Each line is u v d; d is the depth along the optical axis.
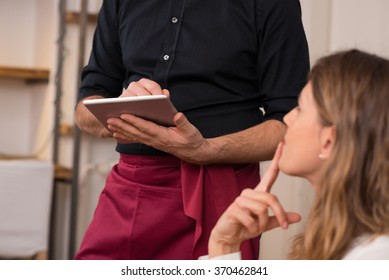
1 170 4.51
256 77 2.29
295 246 1.62
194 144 2.04
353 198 1.35
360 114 1.34
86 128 2.46
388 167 1.33
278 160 1.65
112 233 2.25
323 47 4.57
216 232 1.71
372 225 1.33
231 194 2.17
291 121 1.51
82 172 5.02
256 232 1.65
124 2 2.43
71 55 5.14
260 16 2.22
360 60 1.39
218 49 2.21
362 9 4.36
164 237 2.19
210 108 2.21
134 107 1.95
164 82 2.24
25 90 5.94
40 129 5.58
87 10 4.78
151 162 2.22
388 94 1.34
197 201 2.13
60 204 5.21
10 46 5.92
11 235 4.54
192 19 2.25
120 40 2.45
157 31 2.29
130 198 2.23
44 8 5.64
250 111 2.27
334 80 1.38
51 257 5.11
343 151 1.35
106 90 2.54
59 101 5.10
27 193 4.55
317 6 4.55
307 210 4.49
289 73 2.24
